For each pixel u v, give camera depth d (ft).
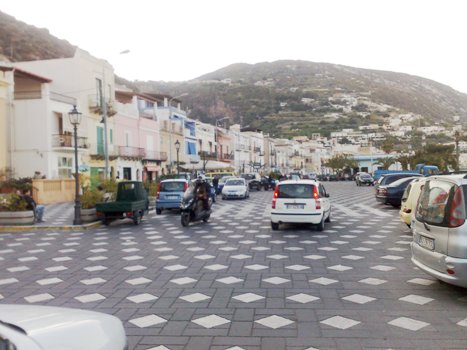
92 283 25.91
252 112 548.72
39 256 35.37
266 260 31.55
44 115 104.53
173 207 66.95
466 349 15.25
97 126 128.06
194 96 571.69
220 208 77.51
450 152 206.28
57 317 9.45
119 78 305.12
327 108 571.28
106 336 9.27
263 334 17.02
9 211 54.03
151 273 28.17
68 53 355.56
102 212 53.47
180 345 16.15
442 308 19.71
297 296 22.18
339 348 15.55
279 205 45.73
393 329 17.25
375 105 597.93
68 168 113.09
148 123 159.22
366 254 33.30
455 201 20.15
